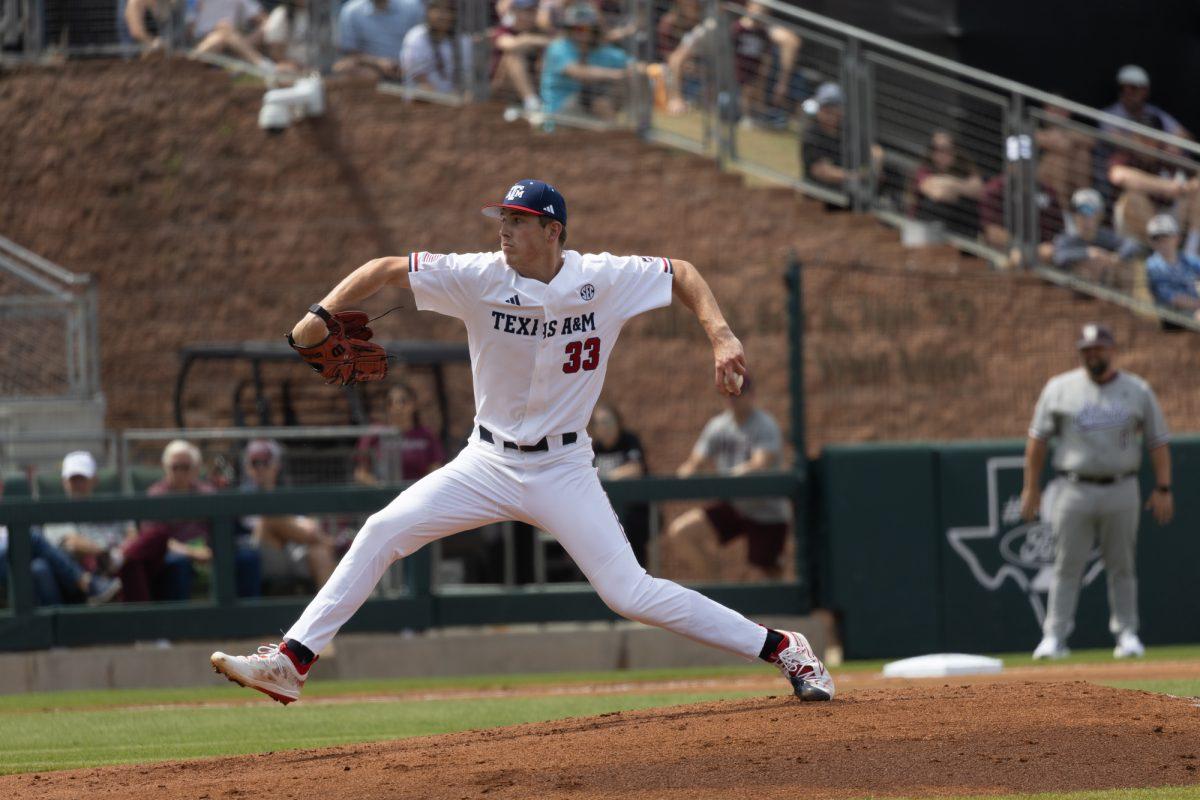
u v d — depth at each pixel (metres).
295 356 53.22
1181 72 61.44
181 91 60.38
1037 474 40.69
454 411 57.22
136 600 42.78
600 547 20.50
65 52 62.03
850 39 56.78
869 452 44.06
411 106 58.94
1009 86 55.00
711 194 56.56
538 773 17.56
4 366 57.81
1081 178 55.50
